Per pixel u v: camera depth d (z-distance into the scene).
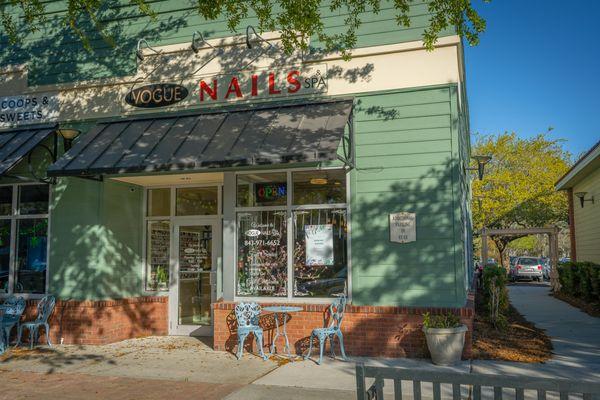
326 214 9.41
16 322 10.12
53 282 10.59
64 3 11.48
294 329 9.23
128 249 11.30
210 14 8.94
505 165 34.84
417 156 9.05
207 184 11.46
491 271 14.48
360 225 9.17
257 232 9.71
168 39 10.76
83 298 10.44
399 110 9.20
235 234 9.77
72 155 9.53
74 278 10.50
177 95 10.43
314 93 9.68
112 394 6.98
